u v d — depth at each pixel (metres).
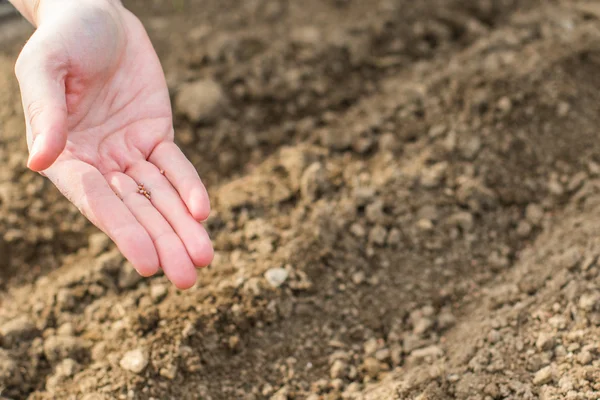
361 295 0.91
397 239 0.93
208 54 1.11
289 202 0.96
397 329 0.89
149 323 0.87
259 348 0.88
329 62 1.11
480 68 1.05
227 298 0.88
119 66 0.84
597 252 0.88
